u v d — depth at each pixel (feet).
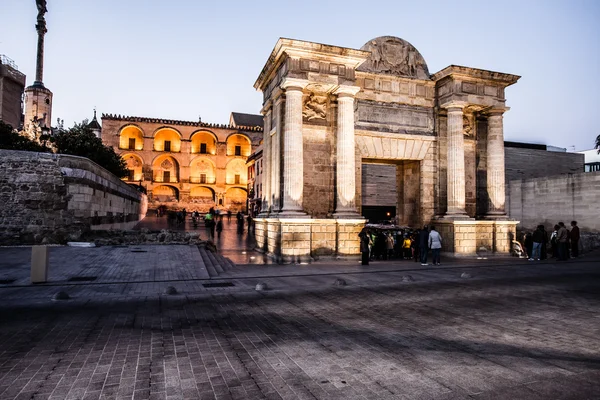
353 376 17.85
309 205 68.28
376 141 74.43
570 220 102.37
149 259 53.26
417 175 79.51
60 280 39.65
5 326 24.88
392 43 77.51
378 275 49.70
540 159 134.00
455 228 73.10
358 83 74.02
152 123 237.25
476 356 20.71
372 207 130.82
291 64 64.44
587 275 51.34
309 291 38.68
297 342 22.71
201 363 19.19
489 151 79.71
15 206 65.26
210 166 251.39
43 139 102.27
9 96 150.00
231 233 119.03
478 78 76.28
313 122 69.51
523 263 64.59
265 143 79.61
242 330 25.00
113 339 22.66
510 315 29.81
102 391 15.89
